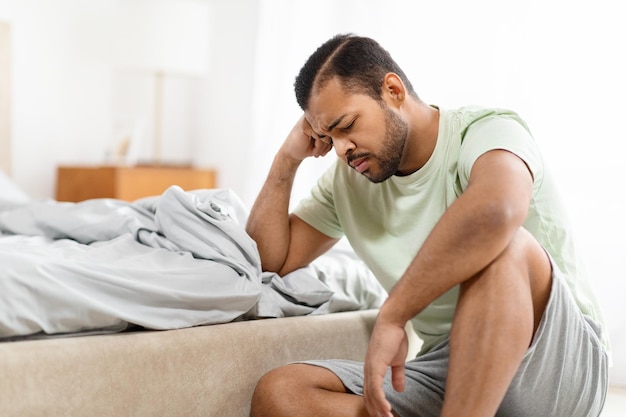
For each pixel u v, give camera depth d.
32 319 1.04
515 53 2.31
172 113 3.76
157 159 3.52
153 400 1.12
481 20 2.41
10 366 0.96
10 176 3.29
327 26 2.93
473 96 2.43
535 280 1.05
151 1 3.23
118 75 3.63
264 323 1.32
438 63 2.53
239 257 1.37
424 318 1.34
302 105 1.25
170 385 1.15
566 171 2.17
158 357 1.13
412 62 2.60
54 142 3.46
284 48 3.11
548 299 1.06
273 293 1.42
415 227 1.30
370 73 1.19
